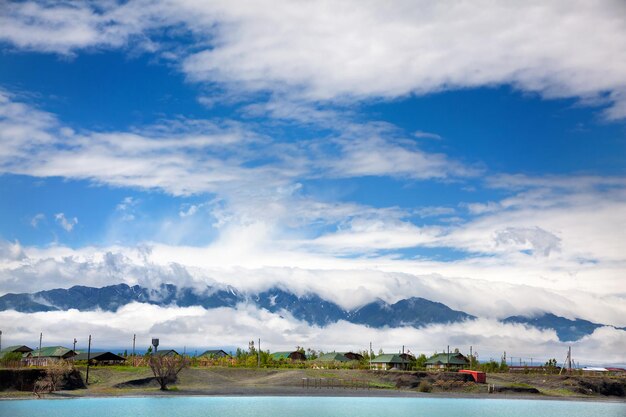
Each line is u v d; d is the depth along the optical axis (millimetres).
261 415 130500
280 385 196750
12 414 125938
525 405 171500
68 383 170000
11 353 195500
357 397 179750
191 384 190625
